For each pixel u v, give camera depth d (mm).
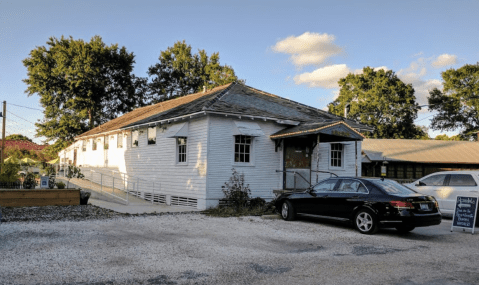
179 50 57656
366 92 49250
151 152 20297
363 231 10742
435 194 14734
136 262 7070
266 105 19000
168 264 6973
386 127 48094
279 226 11773
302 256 7793
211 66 56312
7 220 11750
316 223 12578
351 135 15859
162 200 18734
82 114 41656
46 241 8797
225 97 18125
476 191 13625
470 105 49938
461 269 6898
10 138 64250
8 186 16391
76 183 23672
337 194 11617
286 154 17719
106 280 5945
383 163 28938
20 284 5668
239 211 14703
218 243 8984
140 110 33000
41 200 15375
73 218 12539
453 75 51844
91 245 8461
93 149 29516
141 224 11602
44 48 40781
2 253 7590
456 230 11758
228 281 6000
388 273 6559
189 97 25344
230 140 16391
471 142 33906
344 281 6055
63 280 5902
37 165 18188
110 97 43875
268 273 6473
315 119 18234
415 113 48938
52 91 40656
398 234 10844
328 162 19156
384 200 10375
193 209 15883
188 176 16828
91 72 39781
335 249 8539
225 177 16109
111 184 25016
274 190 16672
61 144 42875
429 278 6289
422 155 30078
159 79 57031
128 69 43438
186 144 17234
